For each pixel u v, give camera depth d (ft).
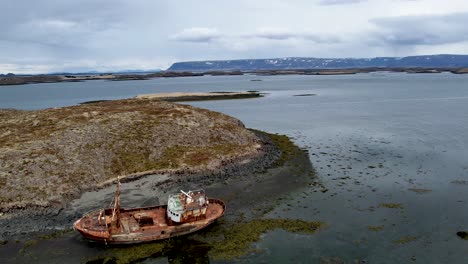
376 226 134.41
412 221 137.59
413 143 247.70
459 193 161.99
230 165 202.08
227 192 169.17
